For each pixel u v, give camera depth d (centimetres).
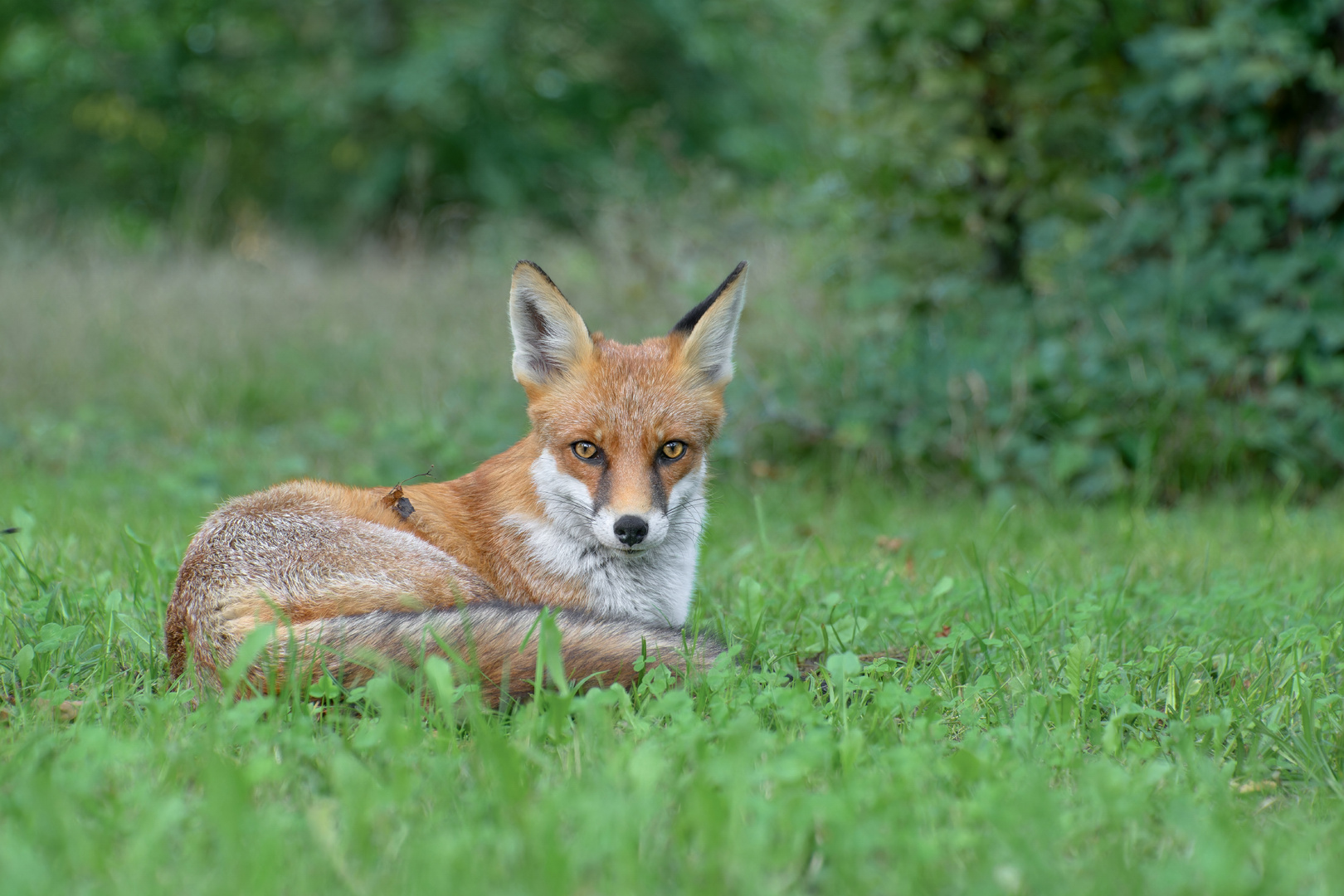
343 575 609
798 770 444
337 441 1441
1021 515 1161
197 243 2392
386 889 379
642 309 1653
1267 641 704
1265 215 1289
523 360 714
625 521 638
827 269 1505
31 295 1836
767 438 1392
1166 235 1323
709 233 1747
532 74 3506
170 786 462
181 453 1439
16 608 694
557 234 2434
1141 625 761
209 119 3866
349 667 552
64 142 3728
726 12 3159
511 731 532
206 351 1733
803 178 1714
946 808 452
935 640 712
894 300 1427
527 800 440
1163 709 606
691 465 699
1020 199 1435
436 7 3366
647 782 426
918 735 513
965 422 1270
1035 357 1287
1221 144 1314
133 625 666
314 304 1969
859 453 1347
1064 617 729
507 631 573
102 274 1984
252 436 1516
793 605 802
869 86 1476
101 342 1725
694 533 727
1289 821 460
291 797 464
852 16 1430
